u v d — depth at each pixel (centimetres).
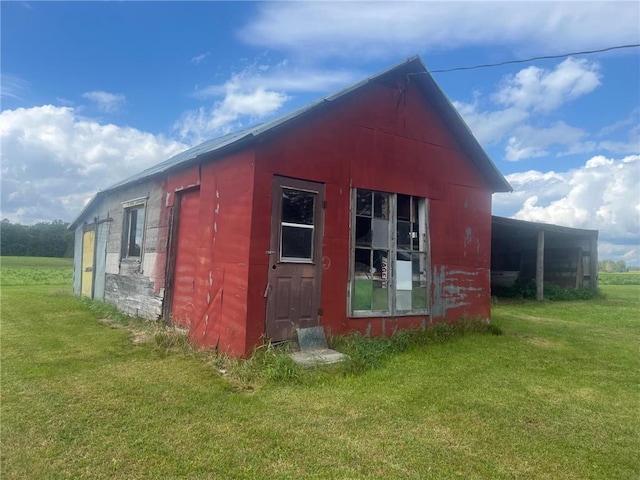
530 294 1738
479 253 914
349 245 709
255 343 593
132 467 321
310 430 389
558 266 1930
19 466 321
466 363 623
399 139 796
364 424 405
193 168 757
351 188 720
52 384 499
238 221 626
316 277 668
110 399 454
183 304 762
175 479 307
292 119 634
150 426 391
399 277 785
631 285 3169
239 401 454
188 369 564
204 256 702
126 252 1029
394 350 673
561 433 399
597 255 1830
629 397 501
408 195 809
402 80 797
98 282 1181
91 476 309
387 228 772
